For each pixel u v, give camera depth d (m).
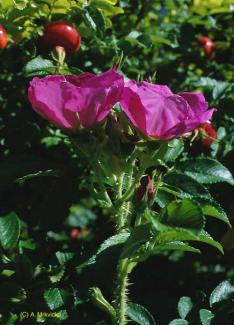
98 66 0.73
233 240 0.61
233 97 0.69
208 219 0.64
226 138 0.66
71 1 0.62
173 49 0.77
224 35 0.83
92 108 0.43
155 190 0.45
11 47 0.65
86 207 1.04
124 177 0.49
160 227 0.40
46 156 0.70
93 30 0.65
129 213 0.48
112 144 0.44
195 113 0.44
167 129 0.43
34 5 0.62
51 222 0.50
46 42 0.61
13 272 0.51
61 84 0.42
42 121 0.71
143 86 0.43
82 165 0.66
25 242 0.55
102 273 0.45
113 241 0.45
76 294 0.50
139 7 0.83
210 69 0.82
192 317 0.52
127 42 0.71
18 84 0.68
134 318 0.50
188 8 0.86
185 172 0.51
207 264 0.72
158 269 0.67
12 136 0.69
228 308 0.52
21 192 0.72
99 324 0.52
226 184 0.63
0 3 0.61
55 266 0.52
